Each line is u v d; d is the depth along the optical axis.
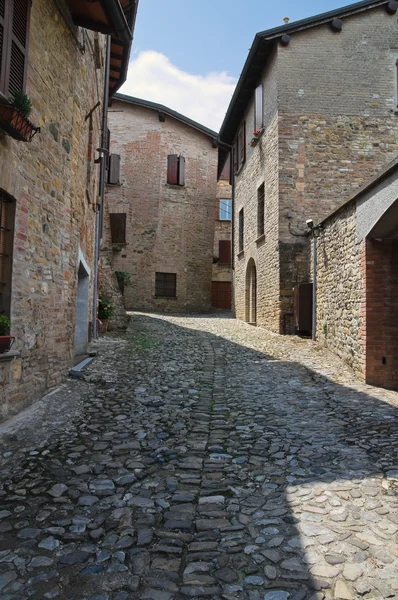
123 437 4.20
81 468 3.49
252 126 14.66
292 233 11.56
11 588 2.11
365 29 11.96
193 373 7.16
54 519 2.74
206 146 22.02
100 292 11.79
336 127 11.78
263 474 3.43
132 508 2.89
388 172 5.66
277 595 2.08
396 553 2.40
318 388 6.36
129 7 8.43
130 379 6.52
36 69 4.82
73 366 6.78
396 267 6.74
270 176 12.43
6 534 2.57
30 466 3.50
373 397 5.86
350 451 3.88
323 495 3.07
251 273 15.56
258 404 5.48
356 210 7.23
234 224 18.22
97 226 10.34
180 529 2.65
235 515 2.81
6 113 3.72
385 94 11.91
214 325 14.45
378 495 3.06
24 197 4.61
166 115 20.84
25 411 4.62
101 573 2.23
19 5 4.27
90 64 7.39
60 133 5.66
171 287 21.05
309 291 10.75
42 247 5.16
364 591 2.10
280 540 2.53
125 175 20.64
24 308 4.69
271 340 10.70
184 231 21.30
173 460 3.70
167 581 2.18
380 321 6.72
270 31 11.51
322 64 11.84
